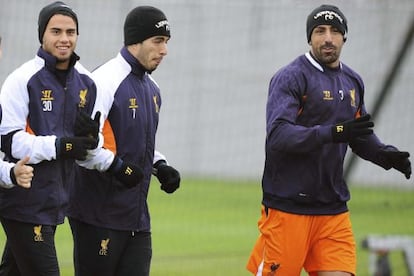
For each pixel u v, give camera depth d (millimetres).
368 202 48688
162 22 20953
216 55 56594
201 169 56938
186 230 42219
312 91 21250
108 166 19953
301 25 55844
